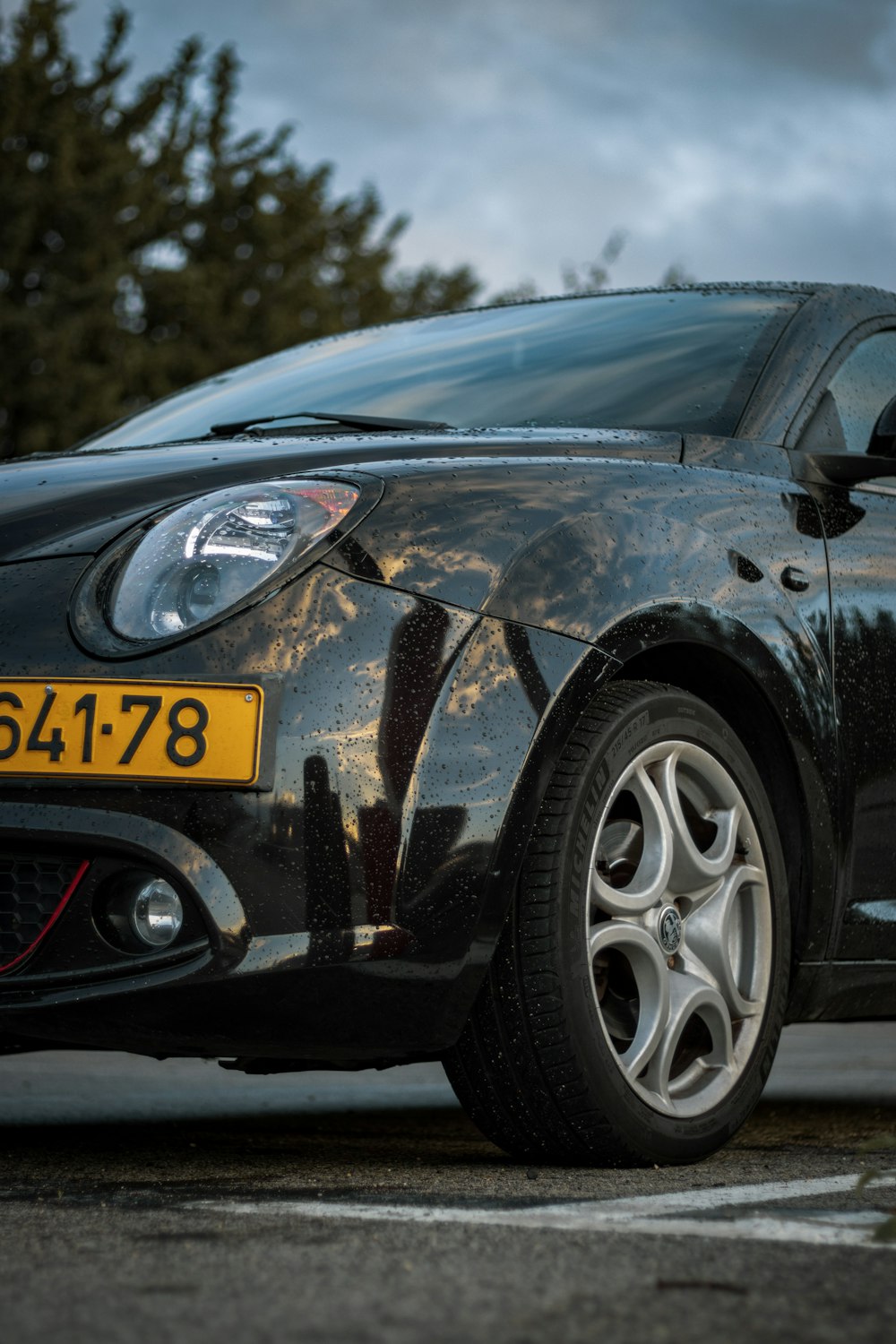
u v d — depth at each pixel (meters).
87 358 22.77
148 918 2.11
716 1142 2.43
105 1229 1.75
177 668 2.09
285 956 2.06
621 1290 1.42
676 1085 2.45
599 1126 2.28
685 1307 1.36
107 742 2.08
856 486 2.99
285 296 26.25
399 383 3.36
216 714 2.07
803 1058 4.64
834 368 3.13
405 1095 3.77
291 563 2.15
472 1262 1.54
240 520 2.19
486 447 2.55
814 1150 2.59
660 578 2.44
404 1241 1.65
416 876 2.12
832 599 2.77
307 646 2.11
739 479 2.75
